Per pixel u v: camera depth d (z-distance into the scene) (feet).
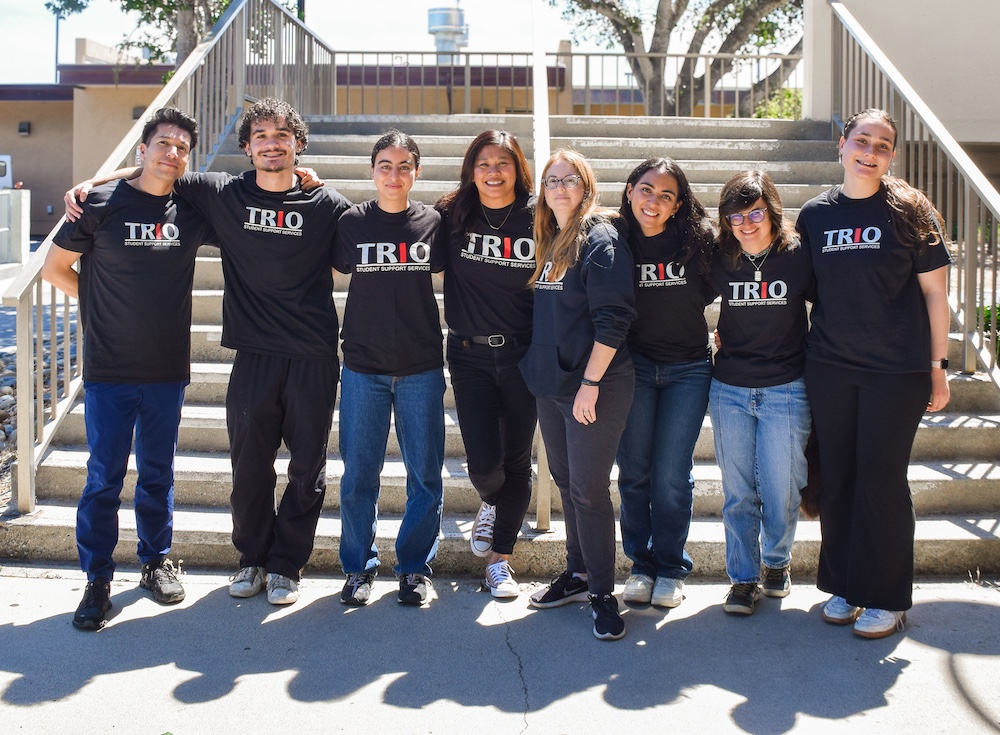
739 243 11.26
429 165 21.74
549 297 11.03
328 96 30.96
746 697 9.64
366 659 10.43
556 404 11.20
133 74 62.95
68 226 11.46
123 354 11.57
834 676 10.07
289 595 11.83
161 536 12.11
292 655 10.50
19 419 13.14
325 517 13.60
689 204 11.26
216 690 9.70
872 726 9.09
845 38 23.24
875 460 10.82
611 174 21.71
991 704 9.48
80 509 11.53
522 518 12.39
